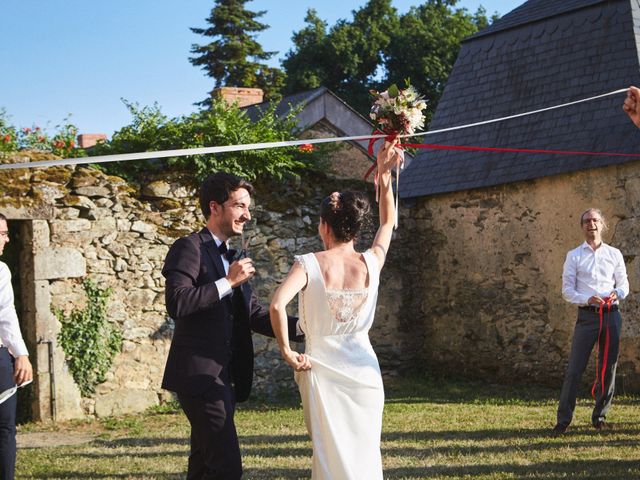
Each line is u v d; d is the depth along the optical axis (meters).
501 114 11.11
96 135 16.44
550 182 10.09
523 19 11.59
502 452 6.14
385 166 3.91
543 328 10.23
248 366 3.77
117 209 9.09
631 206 9.24
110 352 8.93
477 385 10.66
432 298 11.55
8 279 4.57
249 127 10.16
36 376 8.45
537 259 10.27
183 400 3.52
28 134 10.71
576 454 6.00
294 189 10.49
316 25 33.62
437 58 30.48
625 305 9.35
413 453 6.19
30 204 8.46
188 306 3.41
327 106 15.41
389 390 10.44
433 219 11.52
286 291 3.45
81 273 8.78
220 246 3.81
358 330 3.56
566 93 10.39
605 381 6.98
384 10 32.53
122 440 7.29
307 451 6.42
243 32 35.25
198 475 3.68
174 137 9.53
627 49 9.93
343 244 3.65
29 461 6.32
